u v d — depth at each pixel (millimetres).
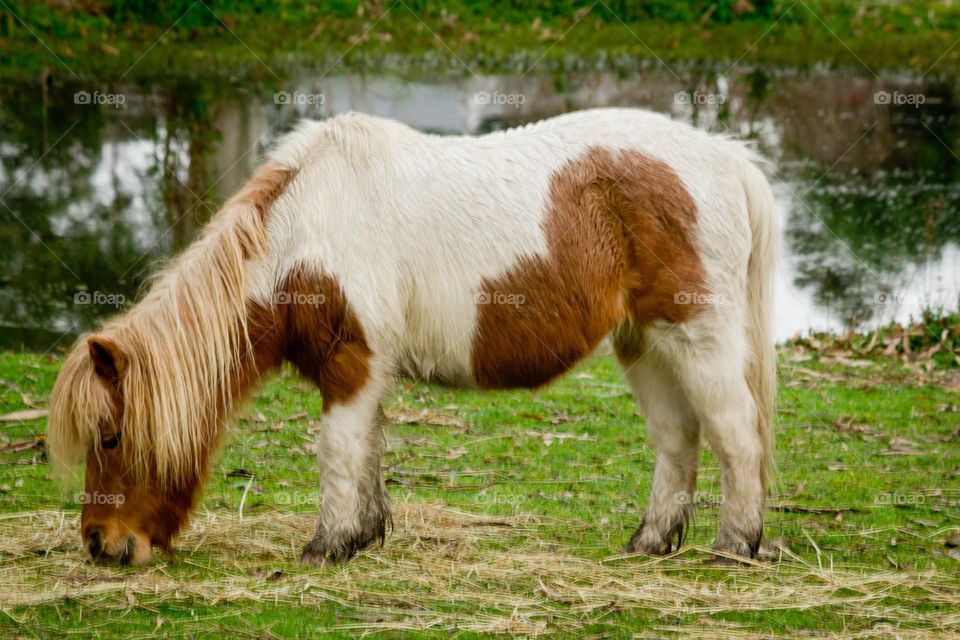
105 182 16281
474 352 6617
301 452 8805
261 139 17984
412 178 6516
